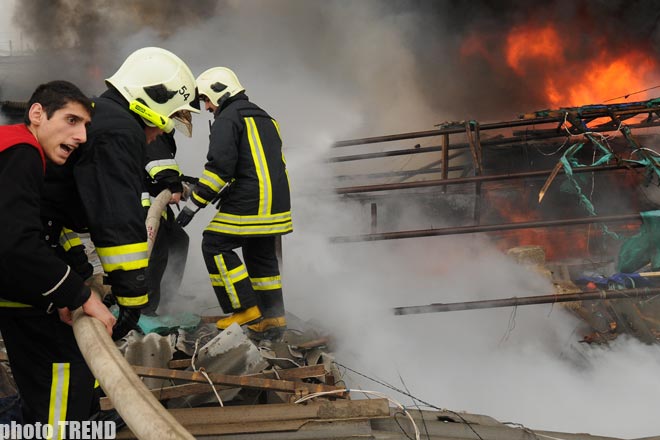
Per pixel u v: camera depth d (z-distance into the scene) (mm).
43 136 3002
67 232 3668
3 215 2793
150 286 5730
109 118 3305
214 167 5414
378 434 4059
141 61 3916
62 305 3002
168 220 5926
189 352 5070
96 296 3109
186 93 4008
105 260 3287
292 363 5215
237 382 4484
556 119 10172
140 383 2543
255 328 5941
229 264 5672
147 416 2322
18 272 2867
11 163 2836
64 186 3375
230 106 5637
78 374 3426
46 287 2928
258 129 5637
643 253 7820
